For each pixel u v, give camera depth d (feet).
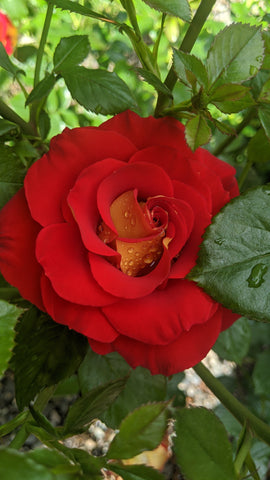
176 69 0.97
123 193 0.96
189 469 0.87
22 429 1.06
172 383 1.46
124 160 0.97
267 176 1.64
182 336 0.98
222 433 0.88
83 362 1.28
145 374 1.28
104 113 1.11
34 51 1.88
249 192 0.97
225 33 0.96
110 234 0.94
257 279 0.95
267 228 0.96
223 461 0.87
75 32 1.99
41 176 0.94
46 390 1.16
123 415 1.25
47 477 0.69
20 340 1.06
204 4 1.05
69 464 0.81
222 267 0.95
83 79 1.10
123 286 0.91
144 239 0.90
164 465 1.46
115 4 2.03
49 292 0.94
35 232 0.96
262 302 0.95
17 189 1.07
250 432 1.01
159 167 0.93
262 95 1.03
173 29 2.00
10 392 1.52
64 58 1.12
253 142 1.27
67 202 0.91
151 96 1.96
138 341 0.97
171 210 0.94
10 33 1.76
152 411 0.85
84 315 0.94
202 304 0.95
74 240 0.93
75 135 0.95
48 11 1.18
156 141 0.99
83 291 0.92
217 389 1.18
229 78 0.97
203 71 0.97
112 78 1.11
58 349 1.06
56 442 0.89
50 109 1.87
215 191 1.00
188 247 0.98
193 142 0.95
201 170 0.98
